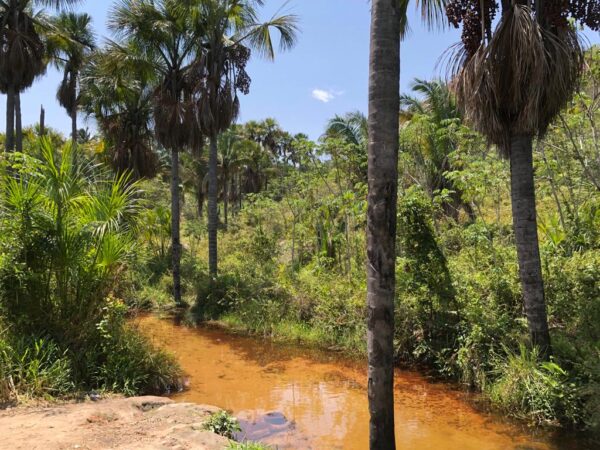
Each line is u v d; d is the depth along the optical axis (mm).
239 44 15219
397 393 7242
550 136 9719
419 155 15281
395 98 3600
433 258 8477
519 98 5793
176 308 14477
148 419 5355
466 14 6277
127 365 7008
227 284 13961
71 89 21828
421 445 5473
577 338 6727
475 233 9883
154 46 14867
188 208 43688
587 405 5559
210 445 4590
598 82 9055
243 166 38938
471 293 8055
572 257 8188
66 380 6250
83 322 6891
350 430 5934
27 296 6590
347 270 12945
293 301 11953
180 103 15031
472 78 6219
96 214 7047
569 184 9883
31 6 17250
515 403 6285
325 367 8836
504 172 9422
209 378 8188
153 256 18875
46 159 6977
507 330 7328
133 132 20562
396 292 8812
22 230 6520
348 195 12172
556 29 5977
